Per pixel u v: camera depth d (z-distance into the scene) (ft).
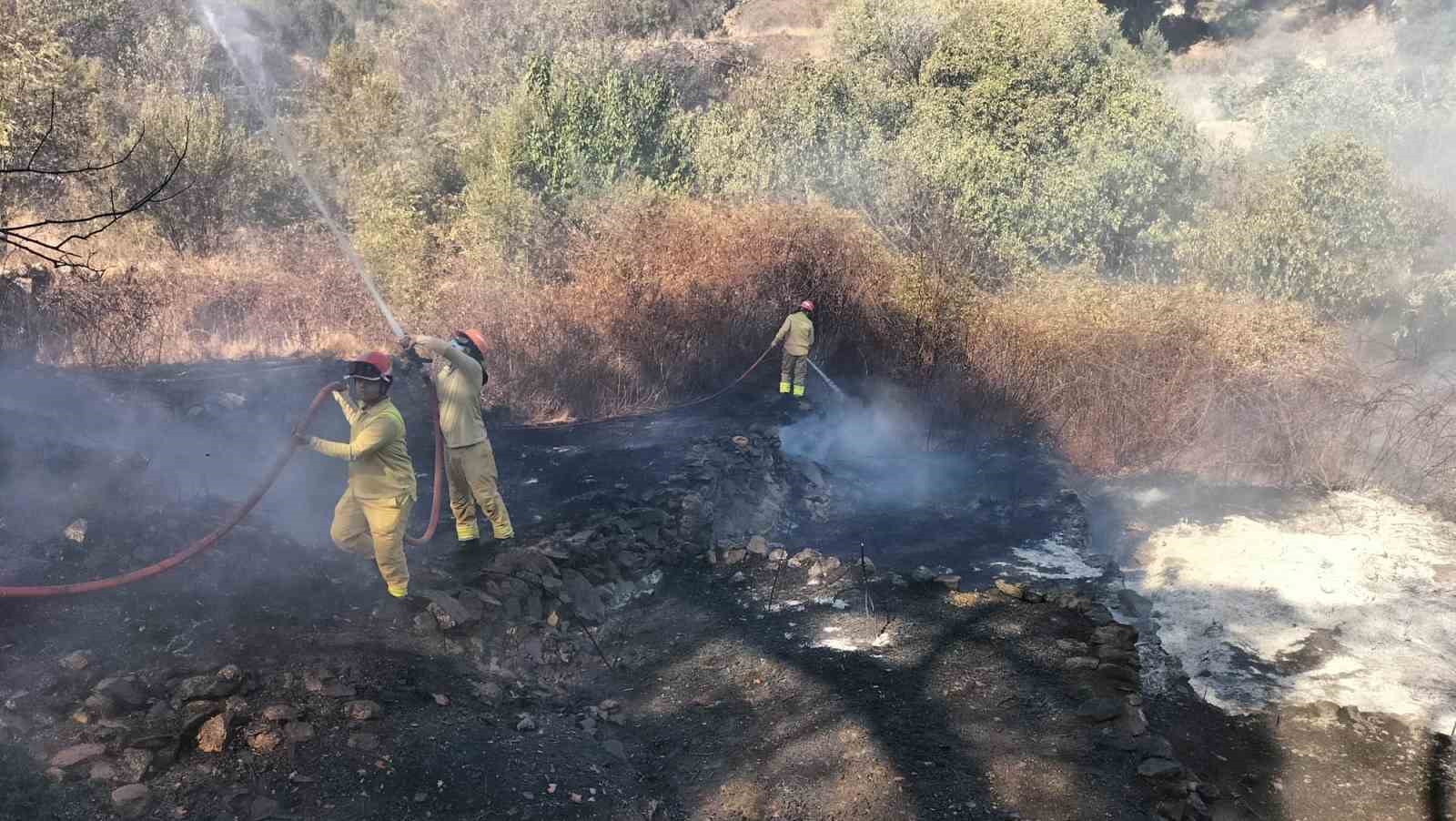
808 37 147.64
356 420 19.69
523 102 62.03
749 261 52.75
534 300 47.21
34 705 16.12
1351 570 31.65
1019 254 61.26
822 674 21.80
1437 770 21.59
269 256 63.82
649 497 30.50
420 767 16.42
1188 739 22.38
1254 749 22.21
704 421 40.45
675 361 45.91
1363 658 26.43
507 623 21.70
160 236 66.59
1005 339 48.14
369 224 58.03
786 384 44.96
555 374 42.16
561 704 20.25
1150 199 63.46
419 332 46.44
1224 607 29.27
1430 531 34.68
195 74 90.38
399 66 117.70
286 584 20.83
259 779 15.66
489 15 124.36
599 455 34.86
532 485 31.58
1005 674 22.06
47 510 21.67
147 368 40.63
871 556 31.22
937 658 22.70
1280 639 27.40
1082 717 20.25
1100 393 43.42
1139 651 25.93
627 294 48.55
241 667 17.87
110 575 19.77
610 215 56.54
